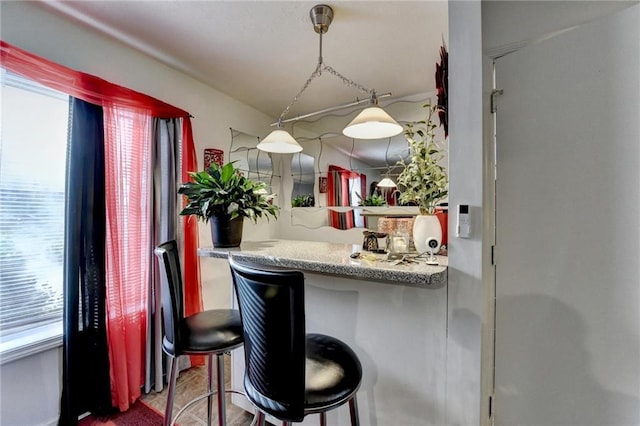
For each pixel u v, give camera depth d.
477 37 1.07
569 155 1.07
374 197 3.06
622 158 0.94
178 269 1.43
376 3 1.60
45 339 1.62
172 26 1.80
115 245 1.87
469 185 1.09
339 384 0.97
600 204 0.99
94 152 1.78
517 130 1.23
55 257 1.75
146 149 2.08
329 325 1.48
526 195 1.20
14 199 1.60
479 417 1.09
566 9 1.23
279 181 3.69
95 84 1.72
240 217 1.70
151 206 2.08
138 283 2.03
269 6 1.62
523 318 1.20
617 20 0.95
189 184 1.66
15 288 1.61
